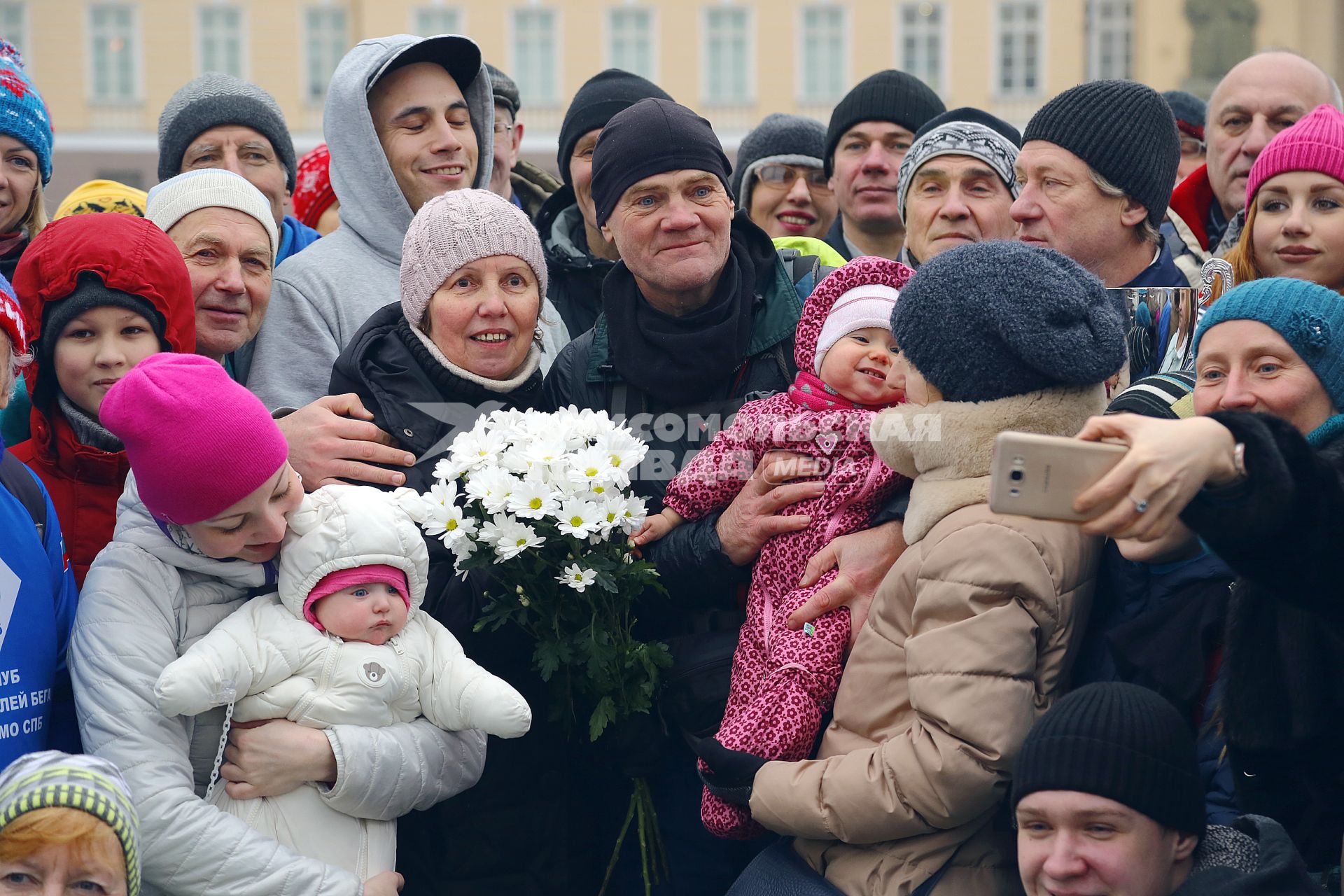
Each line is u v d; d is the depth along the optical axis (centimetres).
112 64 2703
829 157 513
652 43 2847
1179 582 277
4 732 283
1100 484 209
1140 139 355
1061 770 254
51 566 305
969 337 275
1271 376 266
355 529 290
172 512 279
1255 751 254
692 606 340
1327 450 248
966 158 405
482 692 295
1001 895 281
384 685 291
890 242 506
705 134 355
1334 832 258
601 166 356
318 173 564
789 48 2848
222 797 288
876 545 311
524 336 350
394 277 416
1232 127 474
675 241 348
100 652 284
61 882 255
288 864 280
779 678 305
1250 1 2655
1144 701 259
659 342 352
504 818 324
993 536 272
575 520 311
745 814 311
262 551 293
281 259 462
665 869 335
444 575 328
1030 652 270
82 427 336
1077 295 273
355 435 334
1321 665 246
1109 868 251
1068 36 2788
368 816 293
